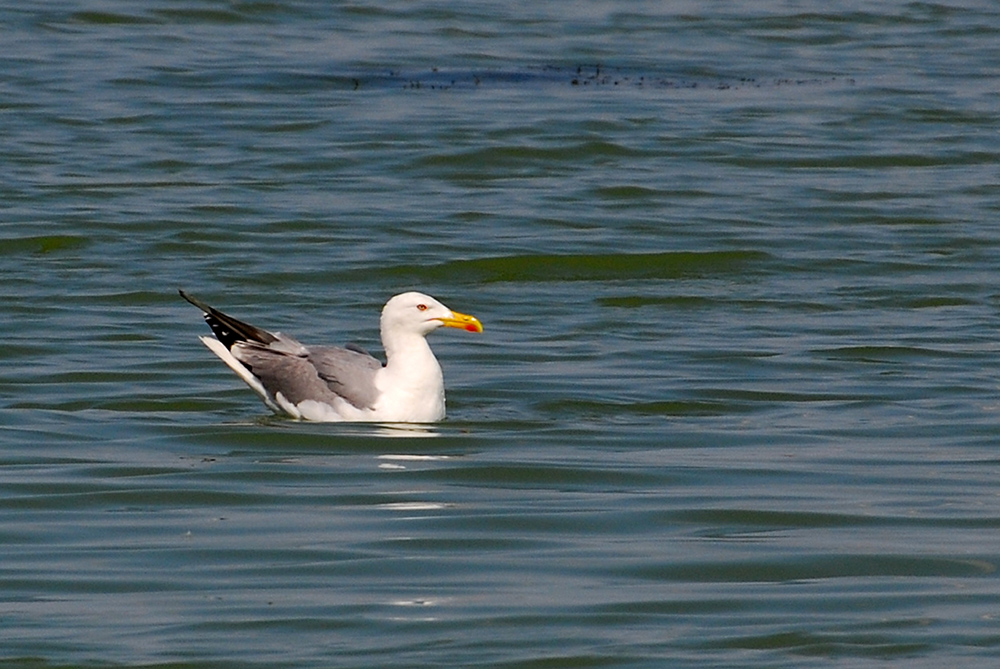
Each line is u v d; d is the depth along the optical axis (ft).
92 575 35.86
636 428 49.67
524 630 32.81
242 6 143.74
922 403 52.75
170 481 43.27
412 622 33.22
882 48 135.54
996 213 84.38
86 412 50.72
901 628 33.01
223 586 35.19
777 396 53.72
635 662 31.22
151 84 113.60
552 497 42.19
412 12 146.82
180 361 57.36
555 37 137.49
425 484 43.29
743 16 148.46
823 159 96.48
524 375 56.29
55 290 67.62
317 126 102.17
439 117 104.99
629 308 67.41
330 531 39.11
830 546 38.22
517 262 73.72
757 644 32.17
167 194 85.10
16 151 93.56
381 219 81.20
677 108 110.01
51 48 125.29
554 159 95.45
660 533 39.17
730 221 82.07
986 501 41.91
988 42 138.62
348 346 52.75
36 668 30.81
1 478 43.24
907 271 73.56
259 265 72.64
